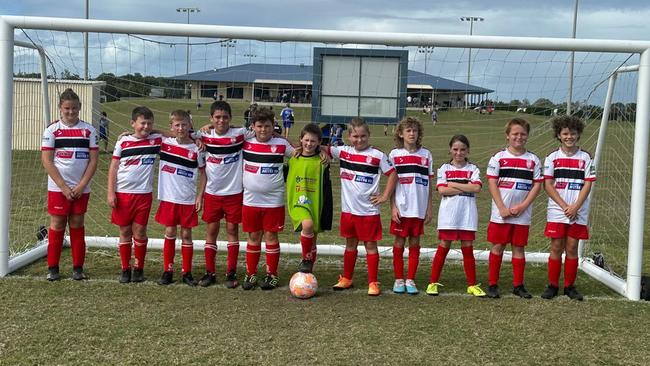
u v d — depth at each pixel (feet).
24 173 34.73
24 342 11.37
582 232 15.52
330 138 21.79
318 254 20.31
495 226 15.56
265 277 16.15
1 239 16.28
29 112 31.76
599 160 19.58
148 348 11.25
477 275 18.24
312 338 12.04
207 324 12.75
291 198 15.81
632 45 15.53
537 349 11.75
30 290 14.97
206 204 15.94
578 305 14.94
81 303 13.98
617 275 17.60
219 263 18.84
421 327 12.92
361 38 16.75
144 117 15.61
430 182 16.10
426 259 20.13
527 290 16.53
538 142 23.40
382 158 15.44
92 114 27.40
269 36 16.80
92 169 16.07
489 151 35.40
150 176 15.93
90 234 22.66
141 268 16.22
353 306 14.47
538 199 33.86
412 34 16.71
